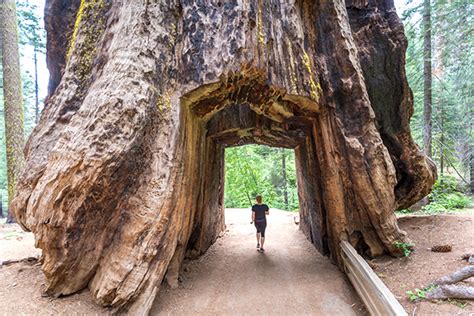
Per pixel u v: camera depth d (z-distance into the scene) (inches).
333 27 263.0
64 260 185.2
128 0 219.8
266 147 971.9
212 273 291.1
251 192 807.7
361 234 275.9
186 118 238.4
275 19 237.5
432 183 340.8
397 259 258.7
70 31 276.7
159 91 216.4
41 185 183.6
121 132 186.7
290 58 240.4
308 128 318.3
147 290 195.0
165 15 229.0
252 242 412.2
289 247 381.1
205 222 344.2
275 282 265.3
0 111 821.2
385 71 294.0
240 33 216.4
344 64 259.6
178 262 256.4
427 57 496.4
